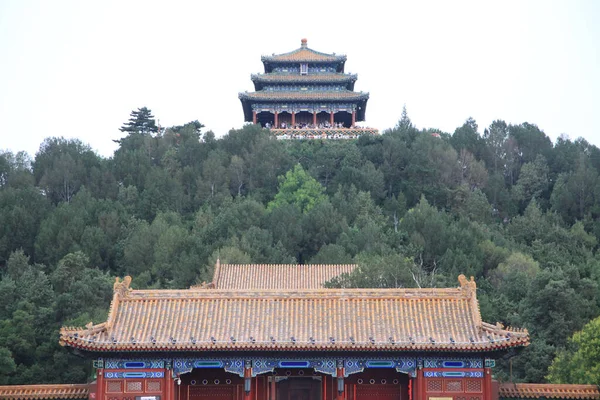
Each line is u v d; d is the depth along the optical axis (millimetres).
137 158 162125
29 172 162625
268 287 94188
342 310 61406
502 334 57531
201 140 175125
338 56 176375
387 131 173250
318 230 129500
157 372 59875
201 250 119125
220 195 150375
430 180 158500
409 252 117938
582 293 96188
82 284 98375
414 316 60812
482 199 151125
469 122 189875
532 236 140250
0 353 85125
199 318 60812
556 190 157875
